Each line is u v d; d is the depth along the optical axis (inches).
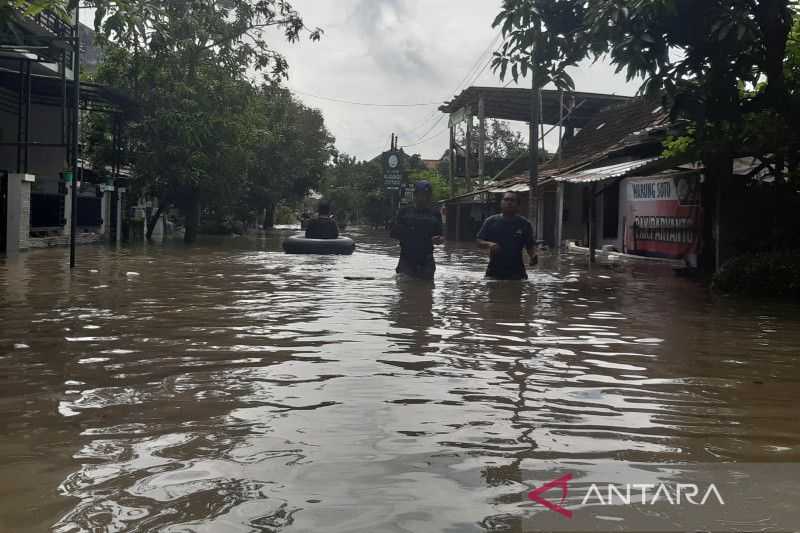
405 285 364.8
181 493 84.7
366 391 136.8
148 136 1014.4
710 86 386.9
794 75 413.1
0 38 569.0
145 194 1076.5
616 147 826.2
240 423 114.3
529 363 167.6
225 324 223.1
